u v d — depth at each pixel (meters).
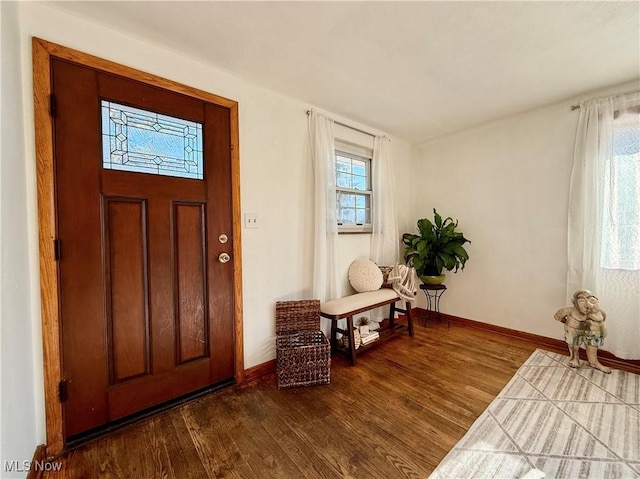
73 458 1.34
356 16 1.42
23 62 1.28
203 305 1.85
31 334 1.29
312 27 1.50
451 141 3.26
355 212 3.04
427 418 1.59
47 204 1.33
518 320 2.79
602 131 2.21
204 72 1.84
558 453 1.32
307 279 2.45
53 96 1.35
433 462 1.28
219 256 1.91
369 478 1.21
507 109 2.60
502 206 2.87
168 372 1.71
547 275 2.59
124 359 1.57
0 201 1.03
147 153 1.63
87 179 1.45
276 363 2.06
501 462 1.27
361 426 1.53
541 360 2.27
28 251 1.28
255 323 2.12
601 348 2.25
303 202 2.41
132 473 1.25
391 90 2.22
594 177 2.24
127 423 1.56
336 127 2.71
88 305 1.46
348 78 2.04
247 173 2.05
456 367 2.18
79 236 1.43
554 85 2.16
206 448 1.39
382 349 2.53
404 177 3.52
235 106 1.98
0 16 1.07
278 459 1.32
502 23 1.49
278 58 1.79
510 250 2.83
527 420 1.55
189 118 1.78
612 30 1.54
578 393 1.80
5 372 1.01
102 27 1.48
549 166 2.56
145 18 1.43
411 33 1.56
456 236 2.99
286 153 2.29
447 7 1.37
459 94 2.30
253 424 1.56
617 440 1.39
